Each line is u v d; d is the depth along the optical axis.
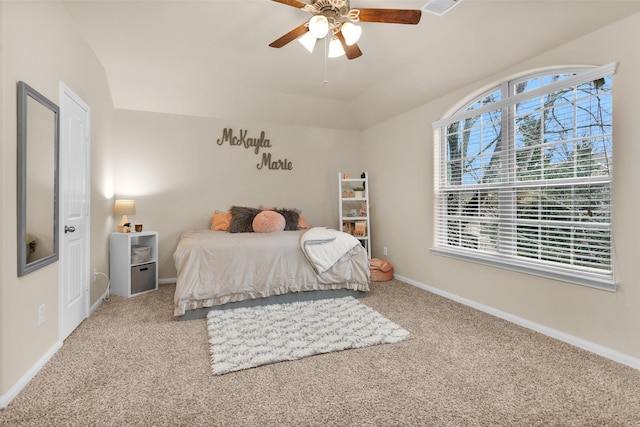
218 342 2.35
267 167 4.84
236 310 3.00
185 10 2.44
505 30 2.50
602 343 2.18
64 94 2.39
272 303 3.19
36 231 1.93
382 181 4.71
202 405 1.64
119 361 2.09
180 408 1.61
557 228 2.53
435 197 3.72
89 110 2.96
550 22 2.29
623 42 2.05
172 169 4.35
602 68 2.13
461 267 3.35
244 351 2.22
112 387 1.79
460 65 3.04
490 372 1.96
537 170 2.63
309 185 5.08
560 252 2.50
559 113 2.50
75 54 2.62
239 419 1.53
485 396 1.72
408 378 1.90
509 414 1.58
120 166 4.11
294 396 1.72
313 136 5.10
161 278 4.30
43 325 2.03
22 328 1.78
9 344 1.65
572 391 1.76
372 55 3.17
